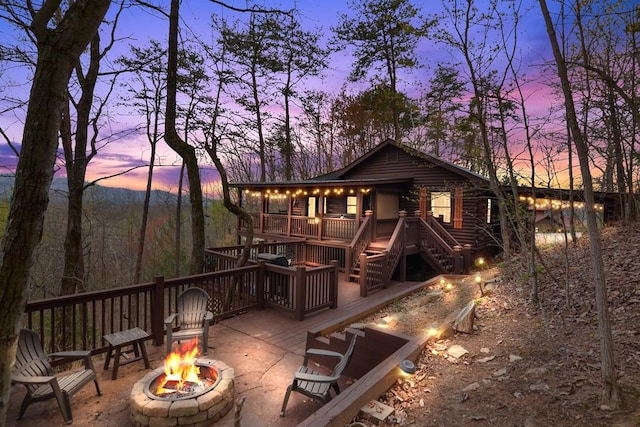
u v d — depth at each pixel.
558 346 4.09
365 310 6.55
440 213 14.87
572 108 3.16
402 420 3.18
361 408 3.31
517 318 5.27
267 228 15.68
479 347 4.47
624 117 6.05
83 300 4.66
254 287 7.45
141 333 4.70
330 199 17.16
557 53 3.22
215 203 29.12
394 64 19.03
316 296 7.36
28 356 3.65
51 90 1.62
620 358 3.56
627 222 9.50
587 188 3.10
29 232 1.59
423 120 8.68
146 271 22.64
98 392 3.96
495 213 14.99
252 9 4.94
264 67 21.05
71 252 10.60
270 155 28.48
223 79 15.83
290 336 5.92
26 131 1.60
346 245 11.50
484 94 6.54
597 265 3.03
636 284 5.26
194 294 5.68
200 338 5.66
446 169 14.44
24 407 3.47
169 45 7.95
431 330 4.92
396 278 12.02
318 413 3.02
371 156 16.91
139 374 4.48
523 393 3.29
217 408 3.53
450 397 3.45
